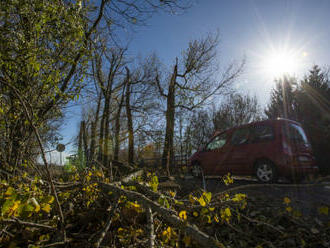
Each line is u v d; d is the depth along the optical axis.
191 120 17.00
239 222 2.44
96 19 4.82
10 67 2.46
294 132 5.05
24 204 1.22
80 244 1.65
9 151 2.37
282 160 4.59
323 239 2.03
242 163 5.37
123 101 15.38
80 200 2.57
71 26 3.03
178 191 3.94
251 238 2.08
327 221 2.43
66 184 2.50
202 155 6.51
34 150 2.75
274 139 4.85
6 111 2.51
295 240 2.06
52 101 3.01
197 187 4.21
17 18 2.71
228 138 5.94
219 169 5.94
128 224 2.12
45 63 2.83
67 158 3.30
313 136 8.99
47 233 1.80
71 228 1.97
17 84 2.48
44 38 2.87
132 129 13.77
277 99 13.09
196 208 1.93
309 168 4.88
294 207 2.87
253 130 5.37
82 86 3.25
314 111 9.36
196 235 1.37
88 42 3.80
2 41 2.46
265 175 4.86
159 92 15.62
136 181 2.51
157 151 13.74
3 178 2.25
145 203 1.75
